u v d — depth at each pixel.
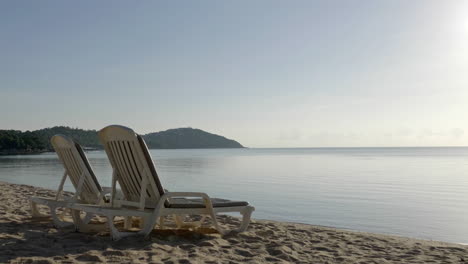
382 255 4.93
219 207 5.20
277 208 11.73
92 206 4.92
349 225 9.15
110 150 5.08
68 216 6.75
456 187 18.47
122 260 3.82
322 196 14.82
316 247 5.22
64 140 5.38
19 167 36.75
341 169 34.78
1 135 112.75
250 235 5.52
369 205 12.52
